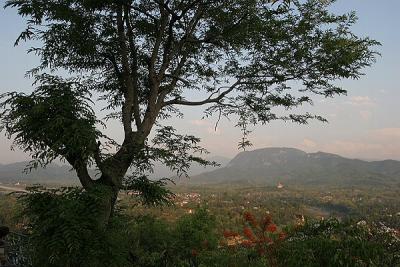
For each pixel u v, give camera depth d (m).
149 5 10.81
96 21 10.12
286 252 7.09
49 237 7.29
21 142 8.41
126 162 9.11
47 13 9.41
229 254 9.35
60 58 10.30
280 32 9.72
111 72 11.32
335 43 9.36
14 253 9.65
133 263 9.66
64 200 7.70
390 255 6.84
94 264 7.36
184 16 10.77
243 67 10.96
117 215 9.34
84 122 7.97
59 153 8.06
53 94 8.07
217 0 9.86
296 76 10.40
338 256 6.56
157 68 11.55
